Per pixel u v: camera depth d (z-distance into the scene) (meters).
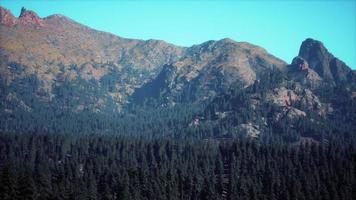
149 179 174.75
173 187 172.00
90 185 163.88
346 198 173.75
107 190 166.75
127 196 158.62
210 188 171.25
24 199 144.88
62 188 157.38
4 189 142.50
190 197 174.75
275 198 170.00
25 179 148.88
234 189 169.88
